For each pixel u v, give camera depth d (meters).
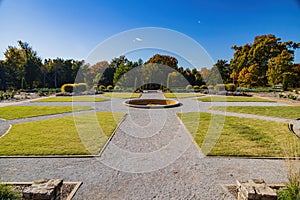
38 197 2.01
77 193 2.69
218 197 2.60
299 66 23.77
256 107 11.33
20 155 4.03
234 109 10.62
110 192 2.72
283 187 2.74
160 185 2.92
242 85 27.02
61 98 16.89
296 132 6.09
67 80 35.00
